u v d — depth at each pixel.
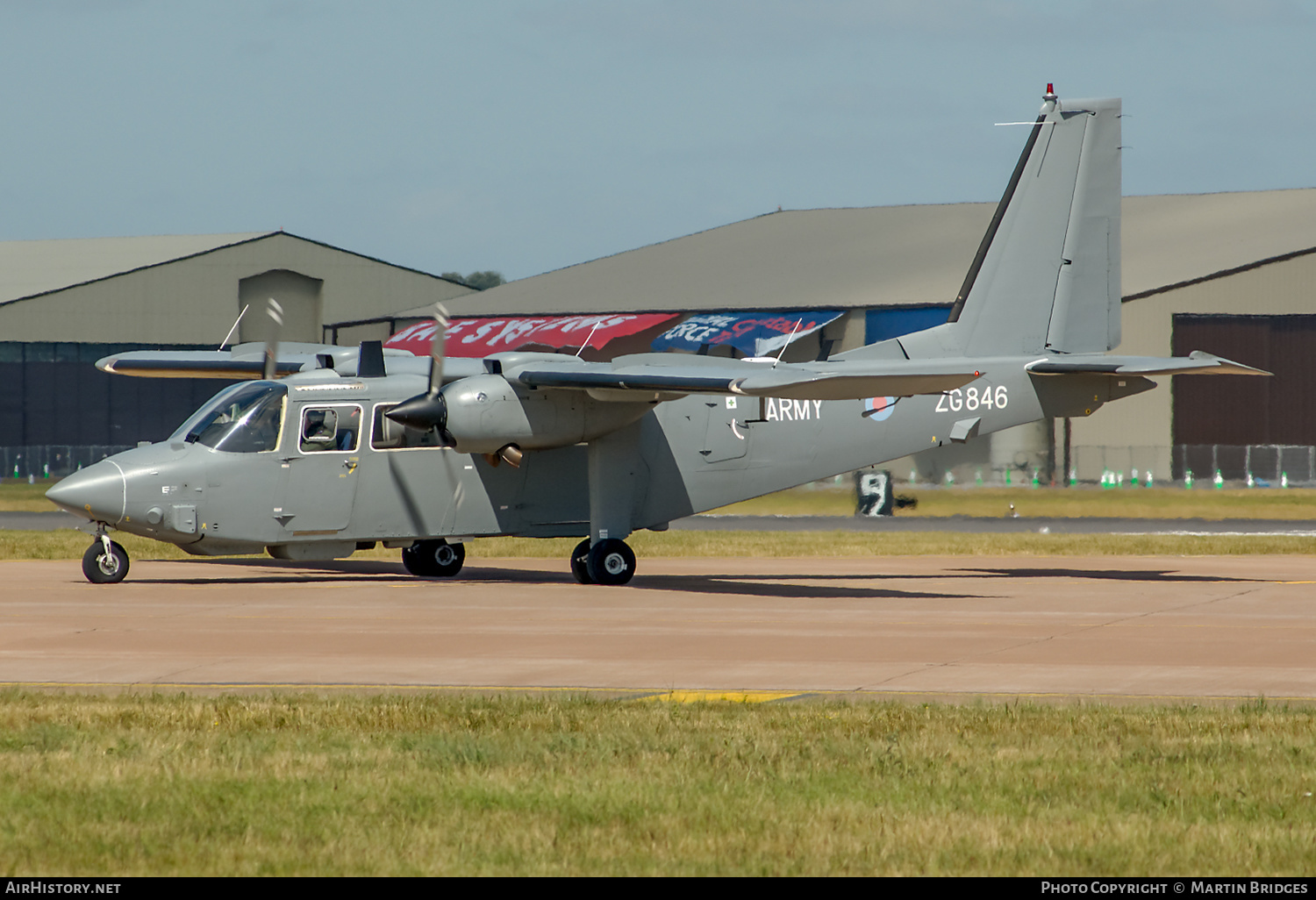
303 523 76.62
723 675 49.38
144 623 61.94
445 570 86.62
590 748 37.03
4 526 141.00
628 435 80.75
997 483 198.62
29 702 42.41
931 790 33.22
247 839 28.95
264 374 83.50
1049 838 29.48
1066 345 88.88
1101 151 89.00
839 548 114.75
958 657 53.88
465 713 41.22
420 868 27.28
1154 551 114.06
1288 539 126.19
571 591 77.19
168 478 74.25
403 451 78.44
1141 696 45.91
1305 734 39.16
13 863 27.34
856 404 85.50
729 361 82.69
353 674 49.06
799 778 34.19
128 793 32.28
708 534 130.88
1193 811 31.59
